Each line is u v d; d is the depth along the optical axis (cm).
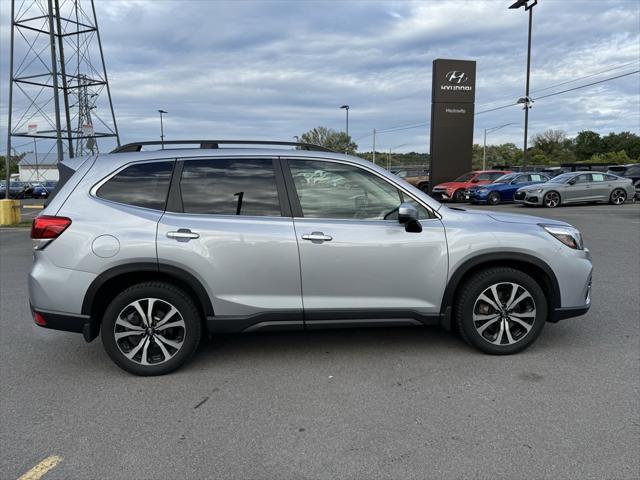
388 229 408
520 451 288
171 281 404
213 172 411
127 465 280
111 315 392
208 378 399
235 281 396
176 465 280
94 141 1873
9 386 388
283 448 296
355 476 268
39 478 269
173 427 322
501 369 405
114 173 404
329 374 403
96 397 367
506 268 421
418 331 504
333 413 338
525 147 3047
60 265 383
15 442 305
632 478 262
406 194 423
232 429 319
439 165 2839
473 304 422
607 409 336
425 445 296
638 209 1862
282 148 429
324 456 287
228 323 400
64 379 401
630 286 677
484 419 325
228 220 399
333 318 408
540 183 2155
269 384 386
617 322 523
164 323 399
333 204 414
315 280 402
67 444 302
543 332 494
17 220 1716
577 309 434
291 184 412
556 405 343
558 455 283
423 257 409
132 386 386
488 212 463
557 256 422
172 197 403
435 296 416
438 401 352
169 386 385
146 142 425
